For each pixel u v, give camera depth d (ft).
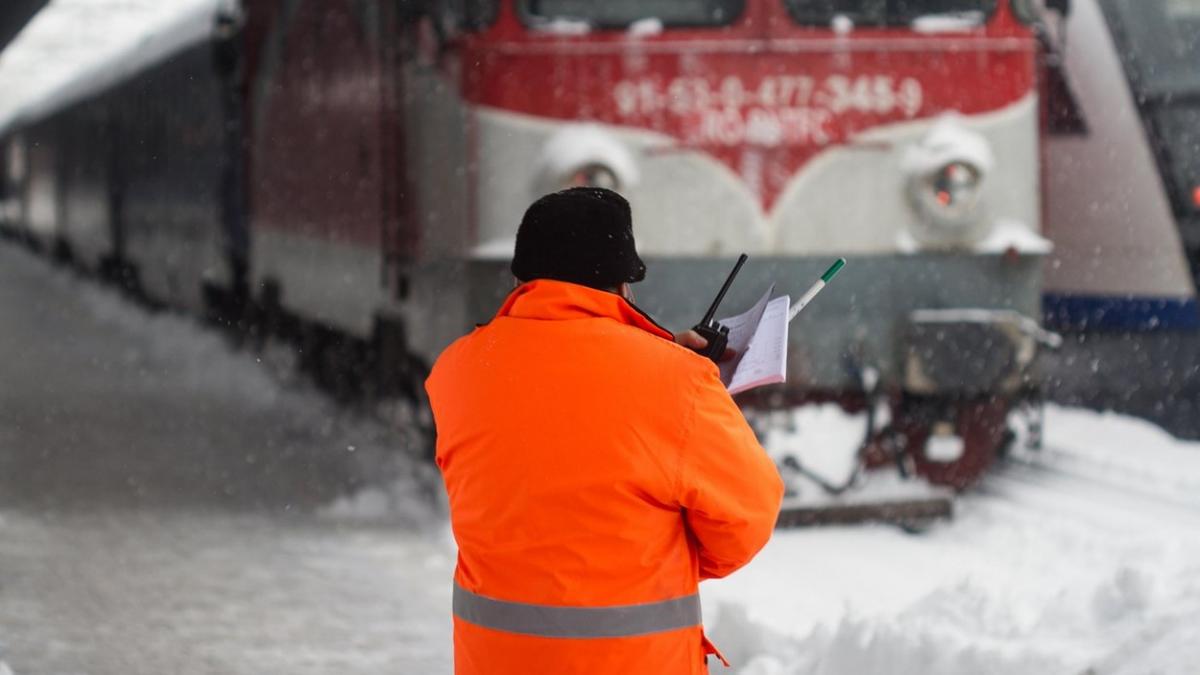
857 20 93.71
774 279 93.66
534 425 30.68
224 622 75.72
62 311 318.24
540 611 30.42
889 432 93.40
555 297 31.63
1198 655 44.34
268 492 113.60
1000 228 95.09
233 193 199.21
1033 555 85.61
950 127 94.17
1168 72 125.90
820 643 58.03
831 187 93.91
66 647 70.95
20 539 96.12
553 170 91.50
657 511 30.68
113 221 319.68
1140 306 126.72
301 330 163.94
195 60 218.38
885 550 88.99
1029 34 95.20
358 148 127.13
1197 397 124.77
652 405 30.37
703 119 93.04
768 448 92.07
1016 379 93.81
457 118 94.48
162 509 107.04
